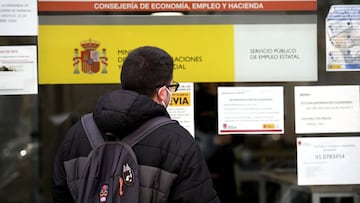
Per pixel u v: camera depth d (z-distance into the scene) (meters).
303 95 3.51
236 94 3.47
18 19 3.38
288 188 3.52
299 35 3.50
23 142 3.45
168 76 2.46
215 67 3.46
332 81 3.52
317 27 3.51
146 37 3.43
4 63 3.39
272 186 3.51
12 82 3.40
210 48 3.46
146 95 2.42
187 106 3.45
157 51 2.46
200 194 2.31
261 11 3.47
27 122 3.44
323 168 3.53
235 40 3.47
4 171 3.46
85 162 2.42
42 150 3.45
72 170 2.47
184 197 2.29
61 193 2.58
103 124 2.31
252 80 3.48
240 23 3.47
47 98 3.43
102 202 2.29
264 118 3.49
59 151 2.58
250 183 3.50
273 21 3.48
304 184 3.52
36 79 3.41
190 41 3.45
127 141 2.34
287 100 3.50
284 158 3.52
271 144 3.50
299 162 3.51
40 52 3.40
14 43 3.39
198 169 2.32
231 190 3.50
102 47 3.42
